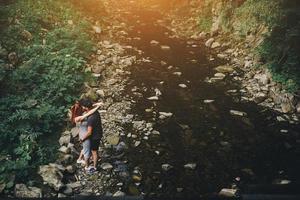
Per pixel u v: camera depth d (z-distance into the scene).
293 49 12.95
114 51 15.22
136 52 15.48
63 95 11.32
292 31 12.99
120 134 10.16
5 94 10.88
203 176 8.68
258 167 9.00
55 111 10.45
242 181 8.49
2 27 13.60
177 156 9.38
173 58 15.16
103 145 9.70
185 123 10.77
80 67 13.10
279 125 10.72
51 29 15.05
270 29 14.39
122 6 22.44
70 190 8.11
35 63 12.12
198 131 10.42
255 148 9.71
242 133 10.34
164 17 20.81
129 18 20.17
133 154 9.41
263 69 13.57
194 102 11.90
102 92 12.01
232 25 16.69
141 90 12.49
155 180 8.53
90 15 18.09
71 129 10.16
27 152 8.98
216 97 12.23
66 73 12.23
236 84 13.09
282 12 14.28
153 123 10.71
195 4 20.30
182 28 18.92
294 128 10.58
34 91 11.11
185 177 8.64
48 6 16.16
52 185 8.11
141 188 8.27
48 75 11.74
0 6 14.53
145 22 19.72
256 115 11.23
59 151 9.33
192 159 9.27
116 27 17.91
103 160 9.15
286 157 9.37
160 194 8.07
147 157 9.31
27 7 15.15
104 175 8.66
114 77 13.22
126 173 8.72
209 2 18.89
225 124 10.76
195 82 13.20
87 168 8.72
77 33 15.02
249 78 13.39
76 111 9.02
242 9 16.47
